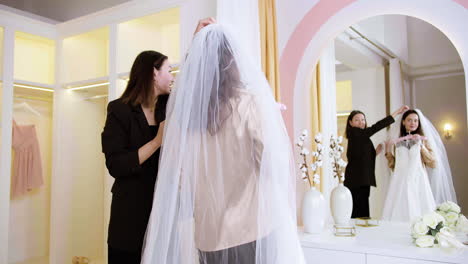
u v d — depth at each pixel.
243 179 1.05
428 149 2.02
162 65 1.62
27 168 3.55
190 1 2.58
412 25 2.08
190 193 1.05
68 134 3.44
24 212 3.66
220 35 1.17
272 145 1.07
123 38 3.03
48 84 3.39
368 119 2.23
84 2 3.27
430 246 1.72
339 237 1.99
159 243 1.07
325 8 2.34
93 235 3.64
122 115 1.54
